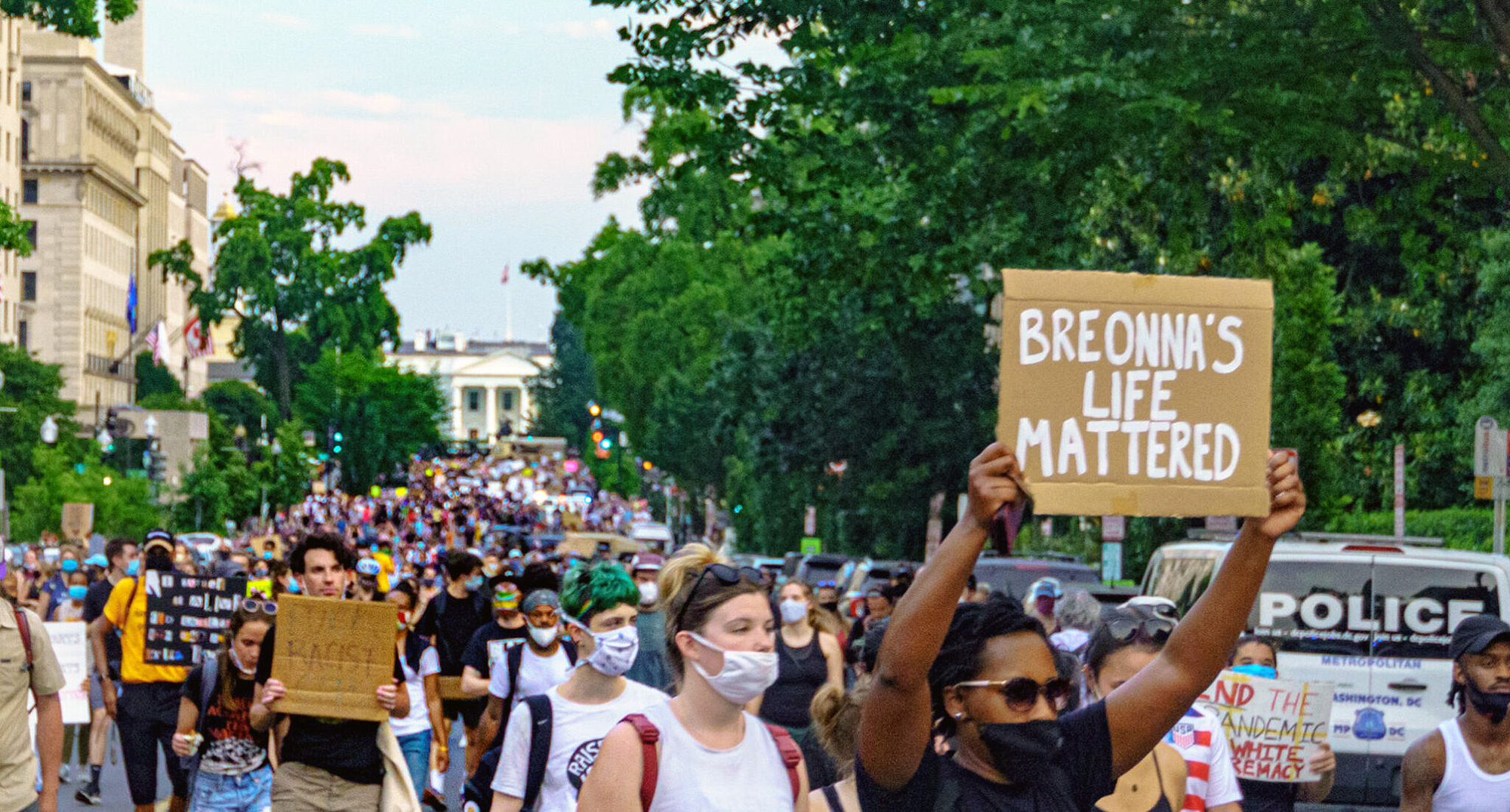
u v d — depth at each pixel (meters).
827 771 8.73
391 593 14.09
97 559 20.16
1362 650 13.44
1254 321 4.19
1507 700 6.52
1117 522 28.44
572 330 196.62
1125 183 17.39
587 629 7.21
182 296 184.75
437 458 141.75
